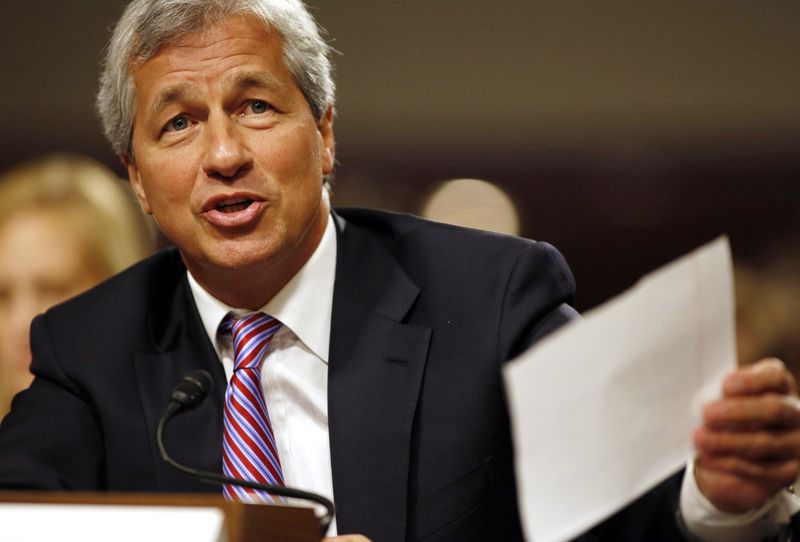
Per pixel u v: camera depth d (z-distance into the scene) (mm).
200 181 6484
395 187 11578
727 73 11562
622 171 11555
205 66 6500
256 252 6441
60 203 11555
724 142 11477
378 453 6305
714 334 4824
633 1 11602
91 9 11781
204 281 6938
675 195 11484
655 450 4754
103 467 6793
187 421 6613
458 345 6574
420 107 11633
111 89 6914
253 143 6477
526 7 11664
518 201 11539
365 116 11625
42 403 6930
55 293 11461
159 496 4344
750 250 11414
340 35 11688
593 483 4555
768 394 4887
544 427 4480
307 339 6816
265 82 6527
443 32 11664
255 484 5375
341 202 11562
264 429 6555
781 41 11523
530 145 11586
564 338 4520
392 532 6141
